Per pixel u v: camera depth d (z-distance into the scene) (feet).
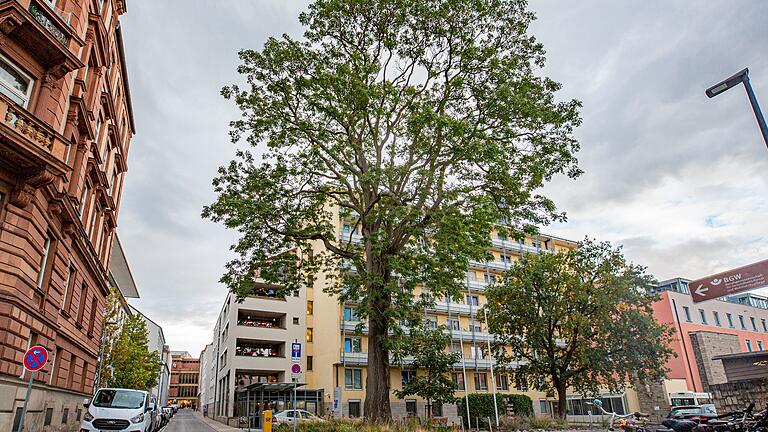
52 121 52.26
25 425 49.67
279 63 65.82
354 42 68.80
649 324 105.09
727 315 170.91
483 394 133.90
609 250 110.42
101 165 83.51
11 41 48.44
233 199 63.10
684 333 150.82
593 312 109.50
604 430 95.20
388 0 63.77
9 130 43.16
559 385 109.09
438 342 117.70
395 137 69.31
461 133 56.95
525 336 116.26
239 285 67.62
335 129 69.62
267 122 65.31
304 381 143.02
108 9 73.67
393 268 58.85
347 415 132.05
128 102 100.48
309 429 59.26
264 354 150.51
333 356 136.98
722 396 98.53
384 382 60.23
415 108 63.67
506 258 175.94
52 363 59.41
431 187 63.52
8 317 44.60
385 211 60.39
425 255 63.52
